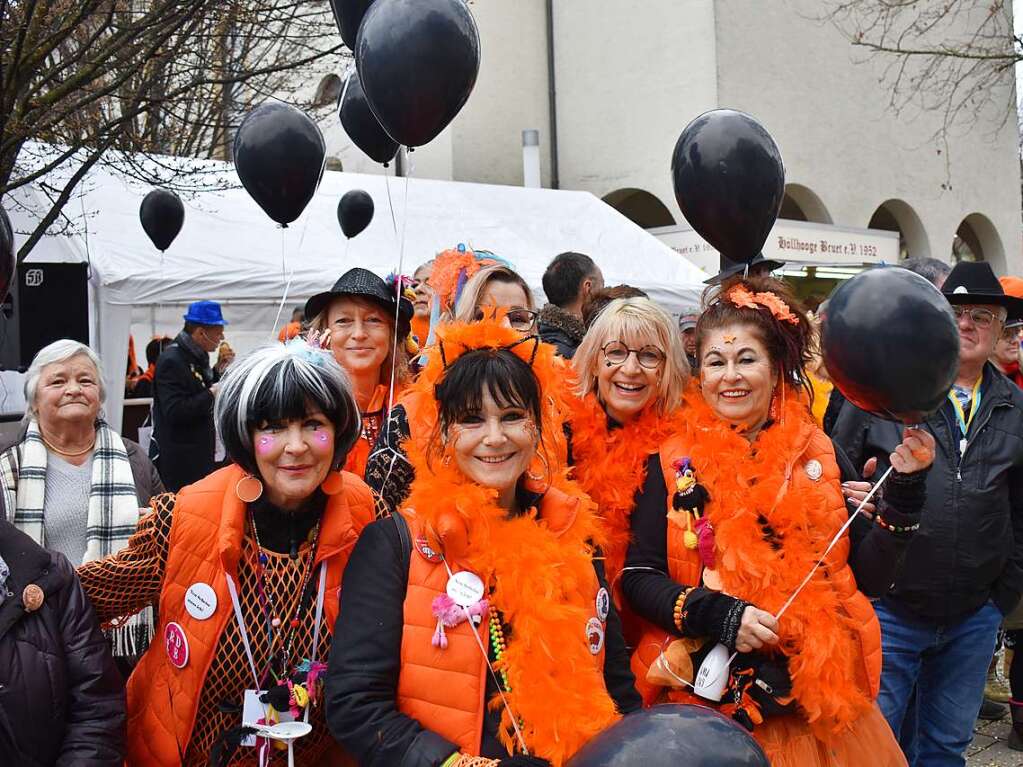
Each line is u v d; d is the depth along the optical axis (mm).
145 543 2084
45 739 1918
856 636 2447
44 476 3254
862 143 15008
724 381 2504
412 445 2055
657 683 2387
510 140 15000
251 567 2064
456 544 1862
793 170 14094
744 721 2295
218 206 8008
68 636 1996
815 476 2500
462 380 1906
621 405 2672
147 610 3096
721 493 2420
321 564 2092
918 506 2338
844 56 14703
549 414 2068
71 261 6672
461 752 1761
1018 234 17688
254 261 7414
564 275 4883
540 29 15297
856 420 3373
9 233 2168
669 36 13703
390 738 1762
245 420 1983
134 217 7438
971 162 16828
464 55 2309
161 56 5695
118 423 6770
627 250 10172
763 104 13703
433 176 14562
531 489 2086
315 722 2066
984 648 3314
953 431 3248
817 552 2422
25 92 5375
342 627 1875
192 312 6113
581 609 1921
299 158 3137
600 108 14727
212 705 2055
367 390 3113
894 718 3264
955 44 16000
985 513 3195
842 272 13266
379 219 8898
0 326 5574
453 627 1840
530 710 1769
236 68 7891
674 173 2588
